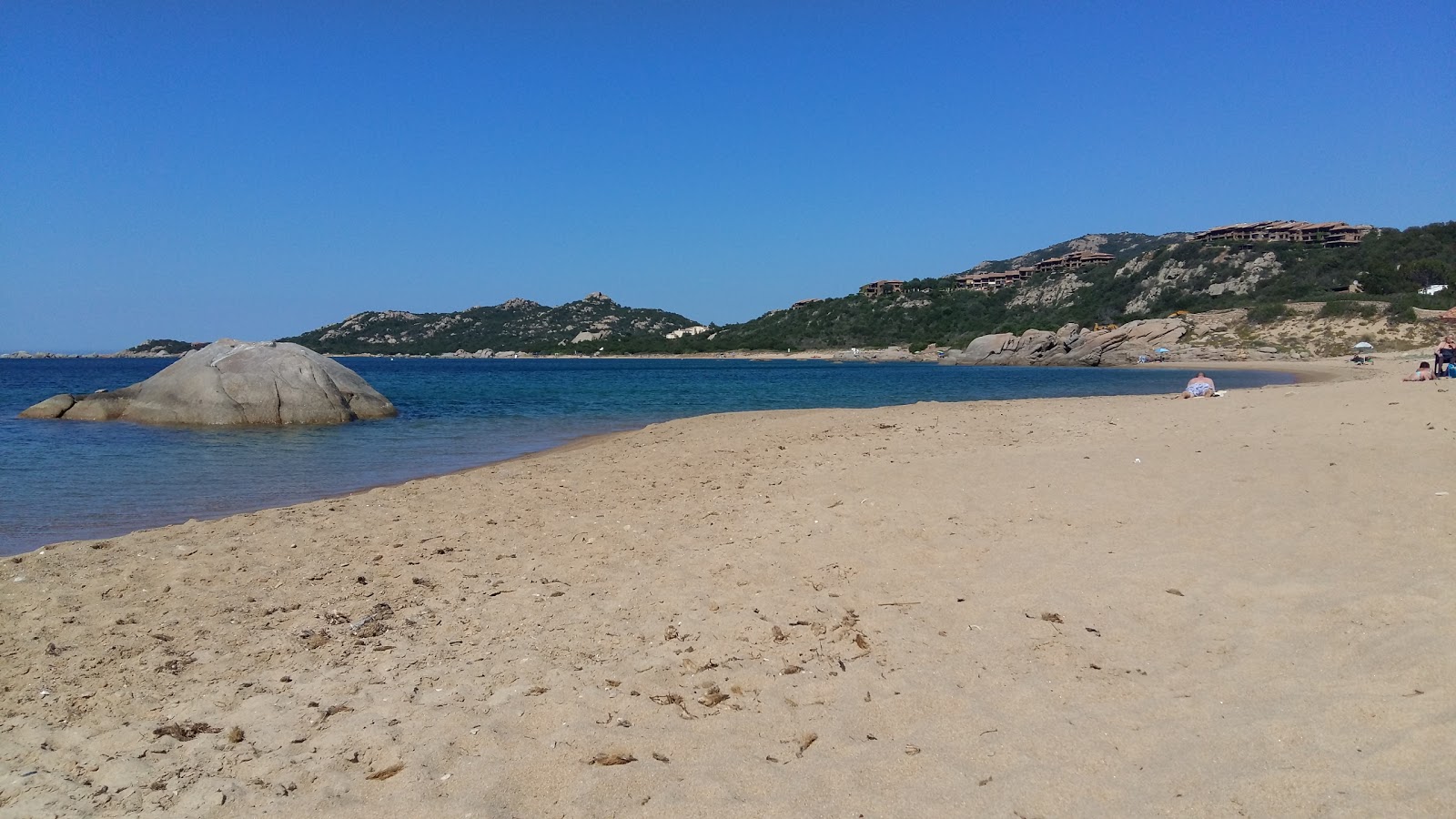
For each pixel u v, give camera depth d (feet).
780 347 504.02
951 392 138.41
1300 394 67.62
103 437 60.80
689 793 11.47
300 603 20.56
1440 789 9.89
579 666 16.30
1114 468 33.06
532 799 11.46
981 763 11.94
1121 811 10.38
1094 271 434.30
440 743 13.05
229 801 11.48
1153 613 17.62
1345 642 15.14
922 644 16.78
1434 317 233.96
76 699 15.01
